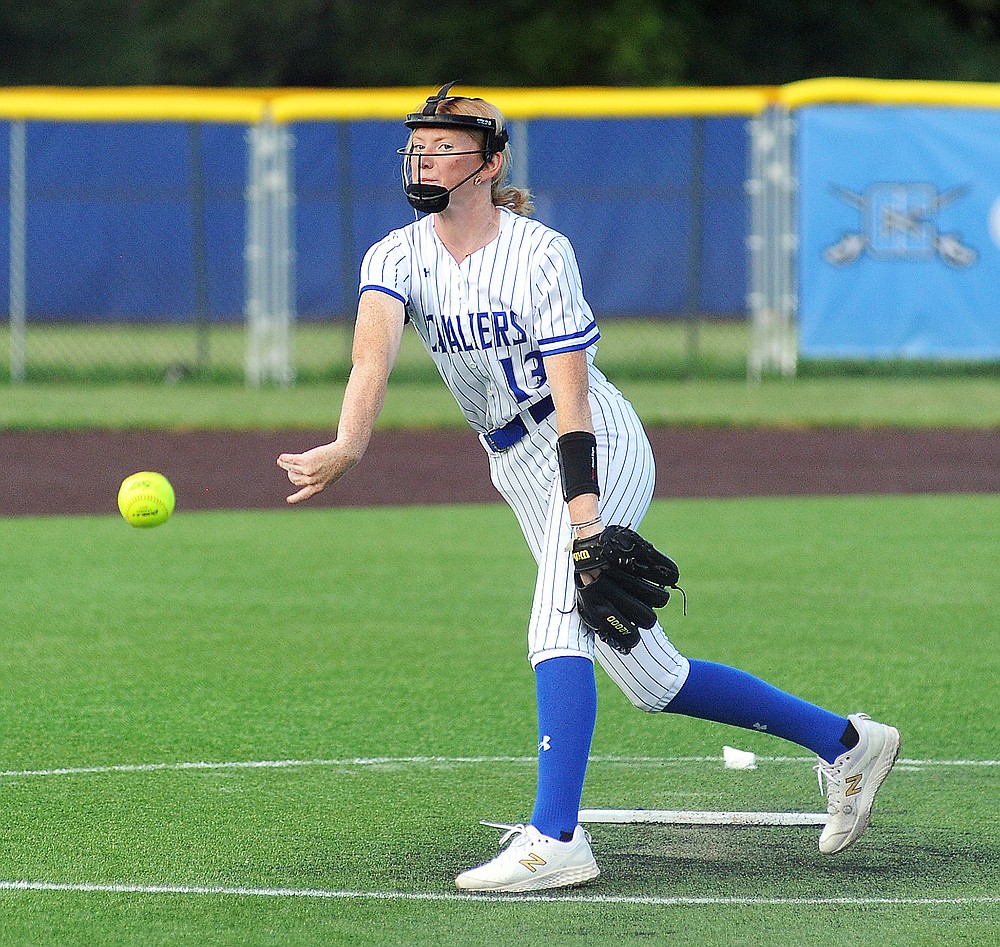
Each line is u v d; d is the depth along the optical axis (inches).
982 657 888.3
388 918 508.4
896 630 951.6
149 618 989.8
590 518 523.5
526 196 557.9
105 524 1342.3
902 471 1612.9
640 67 4252.0
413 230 552.4
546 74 4293.8
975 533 1282.0
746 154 2741.1
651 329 3083.2
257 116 2212.1
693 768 692.7
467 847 580.1
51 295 2679.6
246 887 536.7
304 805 630.5
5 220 2662.4
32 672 856.3
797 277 2196.1
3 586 1089.4
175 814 618.8
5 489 1512.1
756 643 918.4
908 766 690.8
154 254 2691.9
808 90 2158.0
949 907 518.9
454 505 1445.6
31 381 2322.8
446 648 912.9
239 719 764.0
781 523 1331.2
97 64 4315.9
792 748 727.7
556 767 532.7
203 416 1946.4
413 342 2699.3
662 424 1910.7
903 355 2185.0
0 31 4252.0
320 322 2837.1
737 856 572.1
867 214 2160.4
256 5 4328.3
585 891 534.6
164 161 2684.5
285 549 1227.2
